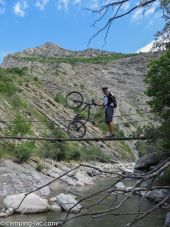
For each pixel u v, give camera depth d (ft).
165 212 71.36
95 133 280.72
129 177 16.69
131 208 76.38
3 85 248.11
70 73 536.42
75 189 115.55
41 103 289.12
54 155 181.57
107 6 17.03
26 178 114.01
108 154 272.51
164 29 22.82
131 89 536.42
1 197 93.61
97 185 128.98
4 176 108.37
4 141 153.07
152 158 129.70
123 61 623.77
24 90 293.43
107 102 47.47
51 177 135.85
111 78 567.59
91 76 563.48
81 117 46.19
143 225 62.54
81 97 44.42
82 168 176.76
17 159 142.61
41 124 236.63
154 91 108.37
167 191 83.41
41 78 453.58
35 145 180.04
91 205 16.97
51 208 75.15
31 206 73.26
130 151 308.60
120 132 316.40
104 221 66.13
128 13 17.06
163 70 103.81
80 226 62.69
